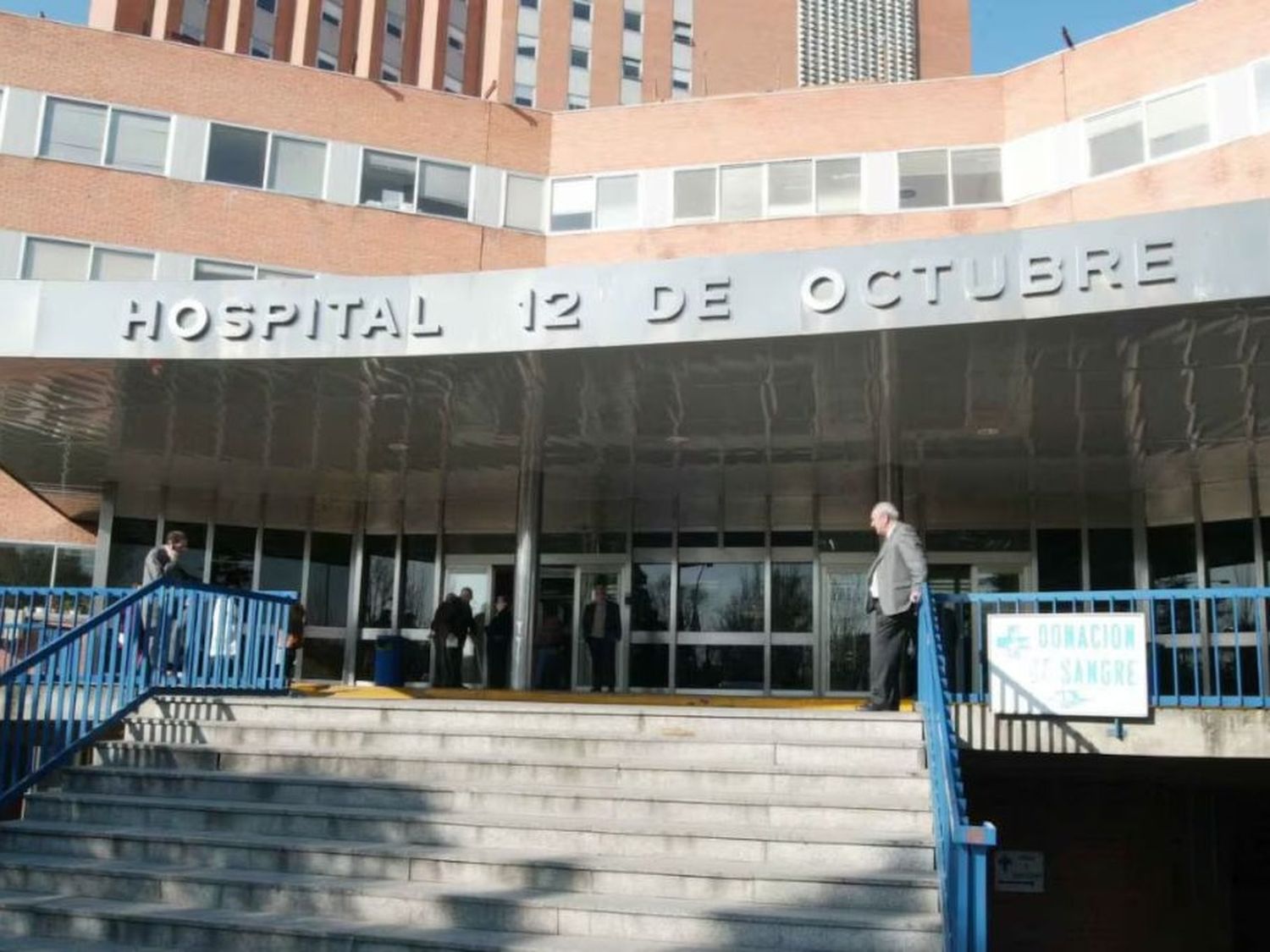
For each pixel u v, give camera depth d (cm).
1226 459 1659
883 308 1137
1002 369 1265
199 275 2216
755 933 628
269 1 5406
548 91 6175
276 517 2139
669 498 1988
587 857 717
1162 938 1509
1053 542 1862
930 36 6975
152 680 1055
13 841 818
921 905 645
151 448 1762
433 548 2119
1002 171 2233
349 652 2106
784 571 1933
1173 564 1831
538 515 1766
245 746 938
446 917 673
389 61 5756
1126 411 1429
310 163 2331
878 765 821
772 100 2375
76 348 1283
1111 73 2134
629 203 2406
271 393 1426
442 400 1438
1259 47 1981
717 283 1178
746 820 756
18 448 1789
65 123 2206
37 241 2142
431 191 2394
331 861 741
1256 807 1680
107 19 3962
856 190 2294
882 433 1552
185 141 2258
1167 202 2027
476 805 805
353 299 1256
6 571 2200
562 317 1209
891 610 946
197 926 677
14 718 988
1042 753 1027
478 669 2064
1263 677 984
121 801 841
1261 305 1060
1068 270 1091
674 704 1508
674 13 6519
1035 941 1491
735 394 1382
